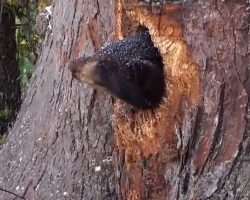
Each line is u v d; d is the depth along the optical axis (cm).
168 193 270
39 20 447
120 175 296
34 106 375
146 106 269
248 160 253
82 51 346
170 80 262
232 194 253
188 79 258
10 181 367
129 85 265
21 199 359
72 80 352
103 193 341
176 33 258
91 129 346
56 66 362
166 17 259
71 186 347
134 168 283
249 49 250
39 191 355
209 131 256
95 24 341
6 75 545
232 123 254
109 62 265
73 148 350
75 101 350
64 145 353
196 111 257
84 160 347
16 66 552
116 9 294
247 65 251
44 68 373
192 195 259
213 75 254
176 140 264
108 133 342
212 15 252
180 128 262
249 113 252
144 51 271
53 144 357
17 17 564
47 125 362
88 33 344
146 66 264
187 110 259
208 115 255
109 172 342
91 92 344
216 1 251
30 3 544
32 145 367
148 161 275
